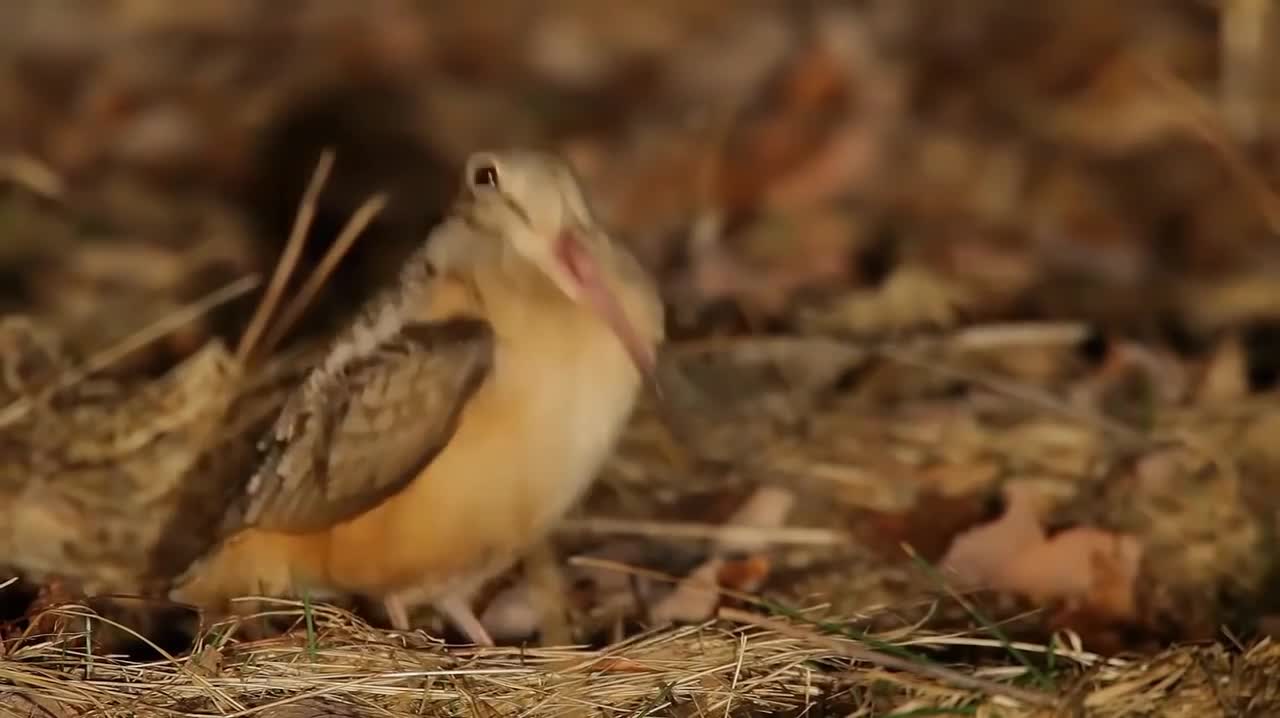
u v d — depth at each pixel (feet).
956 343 43.19
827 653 28.73
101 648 29.60
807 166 55.06
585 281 28.81
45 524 34.78
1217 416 38.78
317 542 30.09
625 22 67.10
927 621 31.24
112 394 39.68
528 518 29.53
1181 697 26.86
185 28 66.80
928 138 56.90
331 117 59.72
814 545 34.58
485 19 67.72
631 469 37.52
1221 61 59.82
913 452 37.88
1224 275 48.32
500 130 59.26
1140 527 34.78
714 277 48.06
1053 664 28.73
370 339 30.37
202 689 27.94
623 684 28.43
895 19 63.31
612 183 54.80
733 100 59.47
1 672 28.02
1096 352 43.24
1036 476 36.83
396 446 29.12
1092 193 53.52
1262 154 54.44
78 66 63.41
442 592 30.76
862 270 49.24
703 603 32.37
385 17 67.56
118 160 57.11
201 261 49.14
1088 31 62.28
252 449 37.09
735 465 37.65
